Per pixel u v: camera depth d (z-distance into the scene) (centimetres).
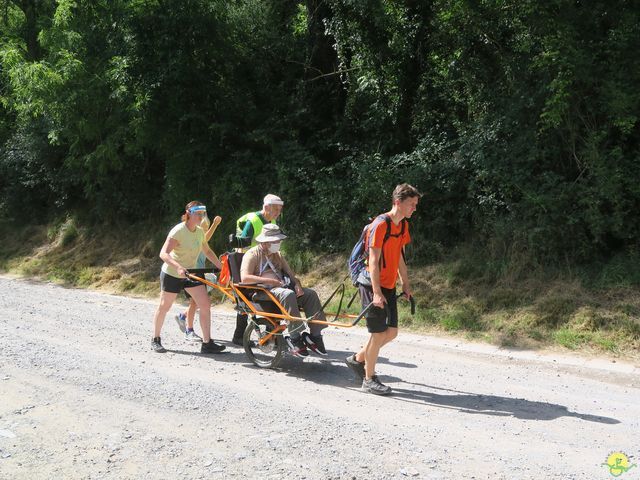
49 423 527
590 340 838
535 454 475
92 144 1695
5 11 2102
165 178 1554
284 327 712
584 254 974
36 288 1458
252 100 1481
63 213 1956
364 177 1193
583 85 962
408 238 630
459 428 534
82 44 1483
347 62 1387
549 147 1016
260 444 485
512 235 1038
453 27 1155
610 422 554
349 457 462
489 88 1145
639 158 948
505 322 925
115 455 464
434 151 1171
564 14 963
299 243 1311
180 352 800
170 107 1422
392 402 607
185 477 428
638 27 931
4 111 2142
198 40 1411
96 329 930
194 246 802
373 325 620
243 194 1371
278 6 1555
